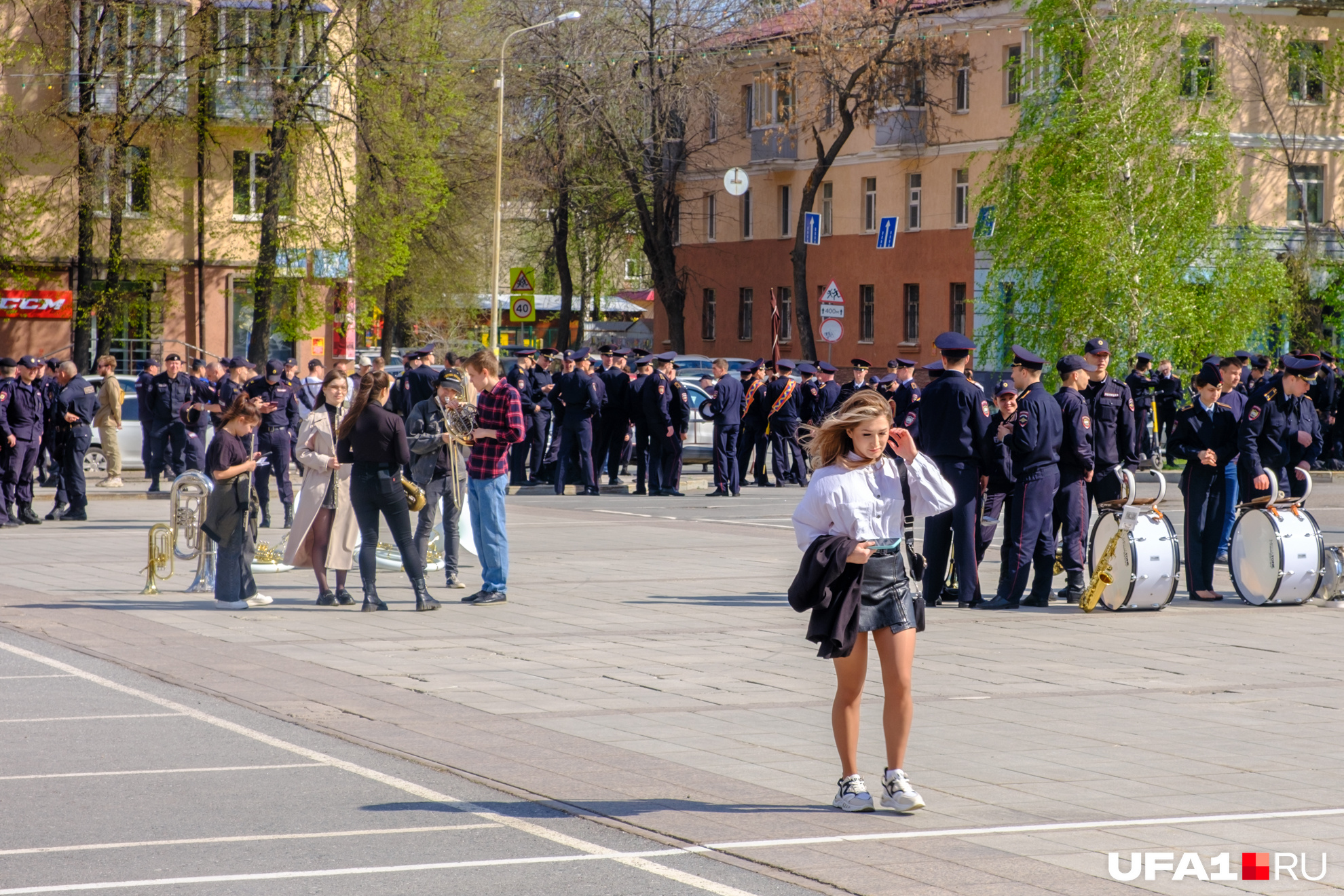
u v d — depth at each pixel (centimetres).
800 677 1354
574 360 3488
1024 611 1800
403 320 6906
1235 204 4253
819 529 898
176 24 5241
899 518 909
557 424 3575
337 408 1770
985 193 4447
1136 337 4159
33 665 1395
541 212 7112
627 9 6331
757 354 7706
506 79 6222
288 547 1772
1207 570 1920
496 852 825
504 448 1788
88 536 2566
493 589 1800
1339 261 5422
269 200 5231
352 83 5194
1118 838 847
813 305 7381
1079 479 1841
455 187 6378
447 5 5681
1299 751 1074
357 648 1489
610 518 2961
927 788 968
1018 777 998
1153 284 4109
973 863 795
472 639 1545
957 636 1599
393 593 1895
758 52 7181
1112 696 1277
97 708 1212
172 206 5428
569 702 1241
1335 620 1748
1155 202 4156
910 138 6606
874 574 898
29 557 2244
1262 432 1903
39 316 5391
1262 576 1855
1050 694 1284
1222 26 4316
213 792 956
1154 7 4216
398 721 1167
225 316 5662
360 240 5216
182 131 5209
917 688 1310
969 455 1803
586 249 7750
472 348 7850
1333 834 860
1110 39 4216
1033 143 4391
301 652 1466
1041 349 4281
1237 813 908
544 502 3334
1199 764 1034
